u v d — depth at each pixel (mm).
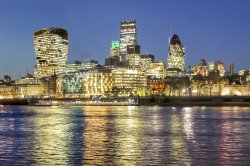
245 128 121375
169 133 106625
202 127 125500
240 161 62500
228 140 89875
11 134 106375
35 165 60188
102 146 80125
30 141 89500
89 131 114062
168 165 59750
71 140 91188
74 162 62281
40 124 145250
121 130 116500
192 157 66125
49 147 78750
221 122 147750
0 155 68688
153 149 75438
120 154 69500
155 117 184750
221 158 65125
